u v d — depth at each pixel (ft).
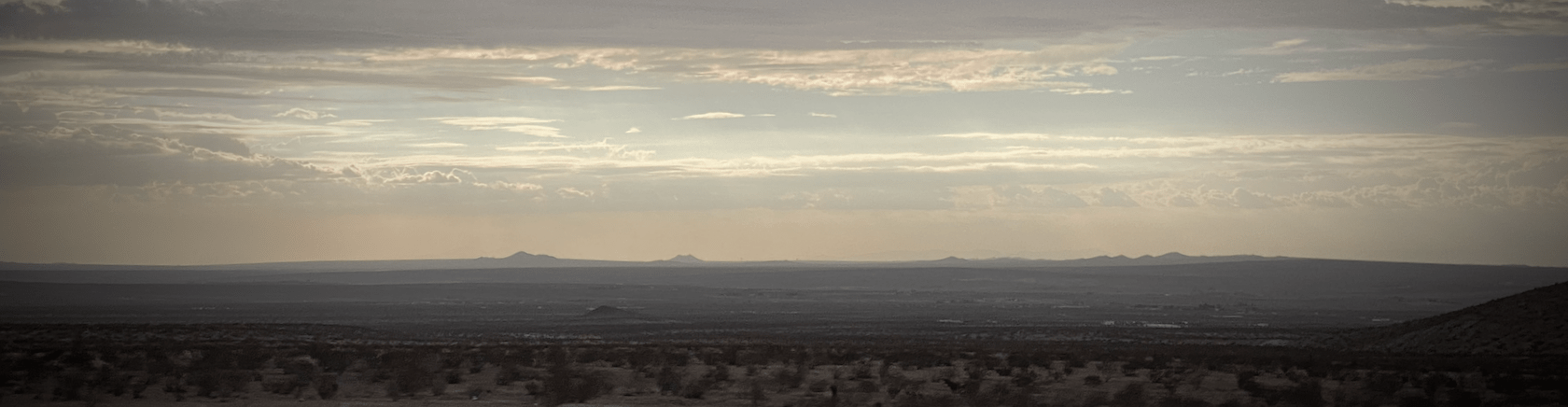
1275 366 162.50
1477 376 149.28
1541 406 118.83
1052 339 322.14
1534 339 212.64
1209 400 122.11
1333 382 142.92
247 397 117.29
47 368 139.03
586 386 119.75
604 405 113.80
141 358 153.17
